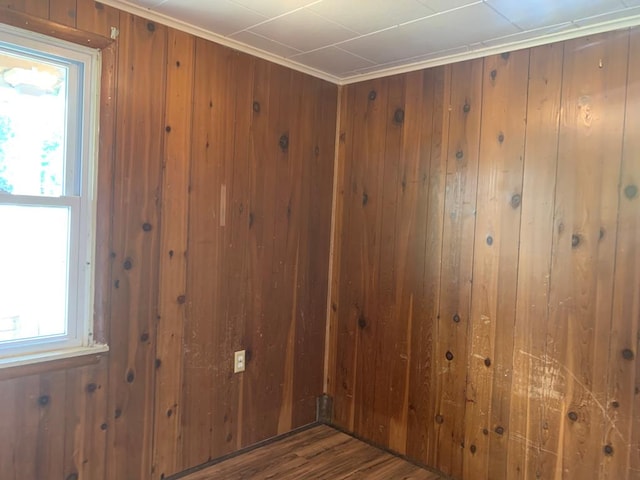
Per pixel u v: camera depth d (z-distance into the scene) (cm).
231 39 252
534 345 234
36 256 200
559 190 226
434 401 271
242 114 265
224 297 264
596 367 217
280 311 294
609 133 212
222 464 266
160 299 237
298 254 302
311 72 298
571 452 224
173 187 238
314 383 319
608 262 213
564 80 224
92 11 205
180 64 236
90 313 213
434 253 271
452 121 262
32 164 197
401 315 286
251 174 272
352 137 311
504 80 243
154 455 240
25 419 197
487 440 250
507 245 243
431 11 208
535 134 233
